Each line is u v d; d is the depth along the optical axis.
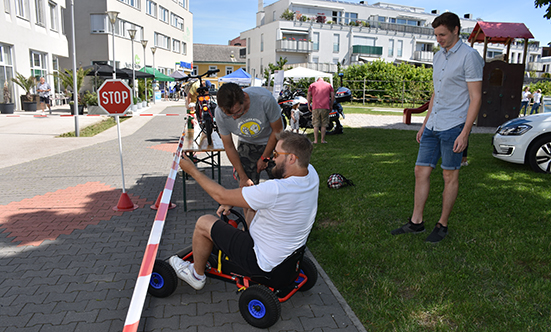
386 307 2.86
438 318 2.71
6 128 13.25
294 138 2.40
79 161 8.30
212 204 5.48
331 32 45.69
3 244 4.01
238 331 2.65
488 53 55.50
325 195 5.50
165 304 2.97
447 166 3.77
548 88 25.95
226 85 3.08
